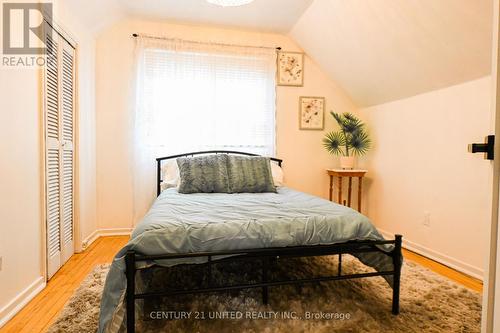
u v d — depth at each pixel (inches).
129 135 125.3
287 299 67.7
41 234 74.3
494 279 29.0
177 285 74.7
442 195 96.5
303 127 142.5
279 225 60.3
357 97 140.5
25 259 66.9
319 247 60.5
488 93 81.1
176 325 56.8
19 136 64.7
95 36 119.0
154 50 125.3
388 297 69.8
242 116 134.9
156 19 124.3
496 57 29.1
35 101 71.9
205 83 130.6
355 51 116.0
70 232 98.1
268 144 137.6
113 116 123.8
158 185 123.6
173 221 59.3
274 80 137.6
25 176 67.2
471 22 73.5
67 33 91.8
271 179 111.6
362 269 85.9
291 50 141.7
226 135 133.7
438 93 98.4
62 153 89.7
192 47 128.5
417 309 64.4
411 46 94.1
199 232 56.0
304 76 142.6
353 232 62.6
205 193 103.3
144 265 51.9
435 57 89.9
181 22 127.3
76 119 100.9
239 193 104.7
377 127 132.6
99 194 123.6
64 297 69.9
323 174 145.3
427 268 90.7
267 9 116.3
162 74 126.1
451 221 92.9
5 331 56.2
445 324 58.7
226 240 56.2
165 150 127.8
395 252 63.2
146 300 66.3
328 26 116.1
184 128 128.8
